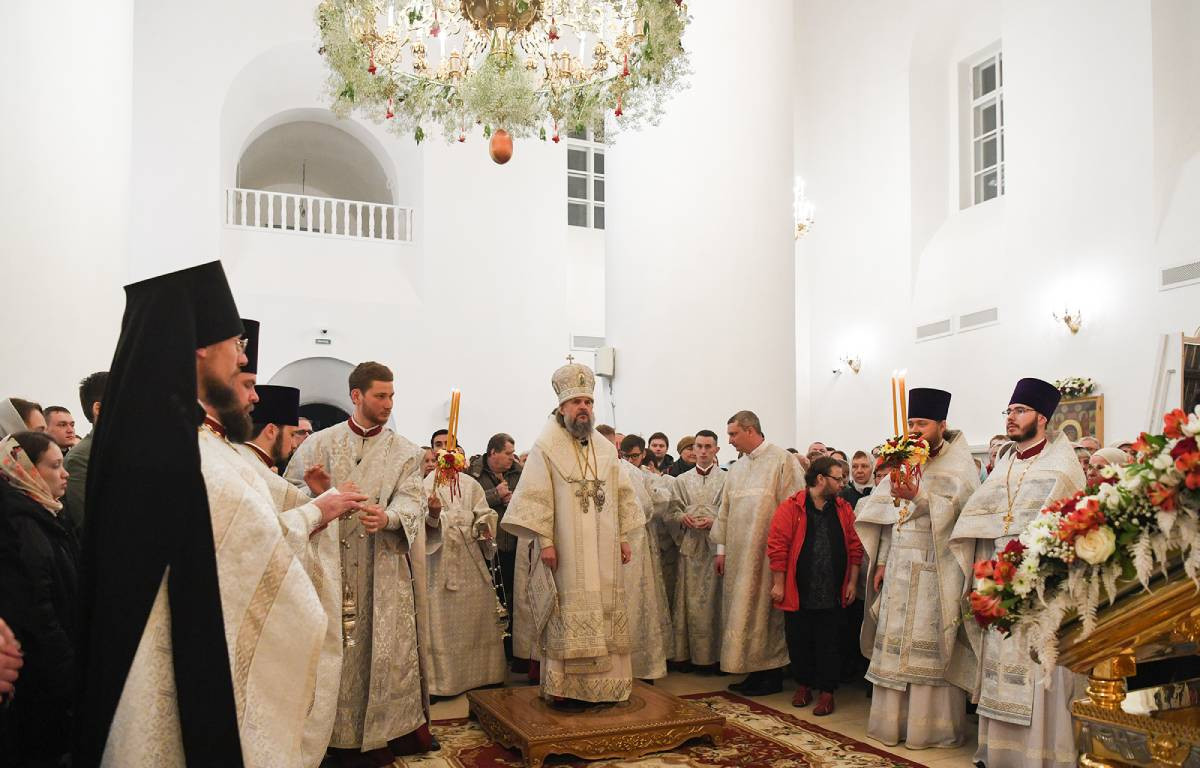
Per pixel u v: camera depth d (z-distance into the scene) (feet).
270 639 7.43
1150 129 39.52
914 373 55.42
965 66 57.31
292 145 58.59
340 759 15.14
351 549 15.25
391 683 15.19
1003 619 8.56
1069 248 43.57
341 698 14.97
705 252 31.81
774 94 32.60
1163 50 39.47
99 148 24.44
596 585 17.34
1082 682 14.25
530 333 49.70
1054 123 44.50
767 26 32.73
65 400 20.01
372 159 56.59
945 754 16.24
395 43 19.24
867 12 59.93
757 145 32.17
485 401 48.55
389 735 15.10
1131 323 40.27
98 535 7.00
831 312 62.64
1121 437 40.45
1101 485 8.26
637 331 32.50
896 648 16.89
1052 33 44.68
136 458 7.02
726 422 31.48
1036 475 15.21
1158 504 7.55
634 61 19.30
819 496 20.07
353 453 15.52
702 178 31.94
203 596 6.98
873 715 17.24
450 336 48.24
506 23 19.12
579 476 17.63
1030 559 8.30
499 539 24.48
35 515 10.30
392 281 48.01
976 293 51.34
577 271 58.08
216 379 7.88
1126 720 7.92
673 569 24.63
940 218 56.75
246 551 7.42
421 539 15.72
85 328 22.29
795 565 19.72
